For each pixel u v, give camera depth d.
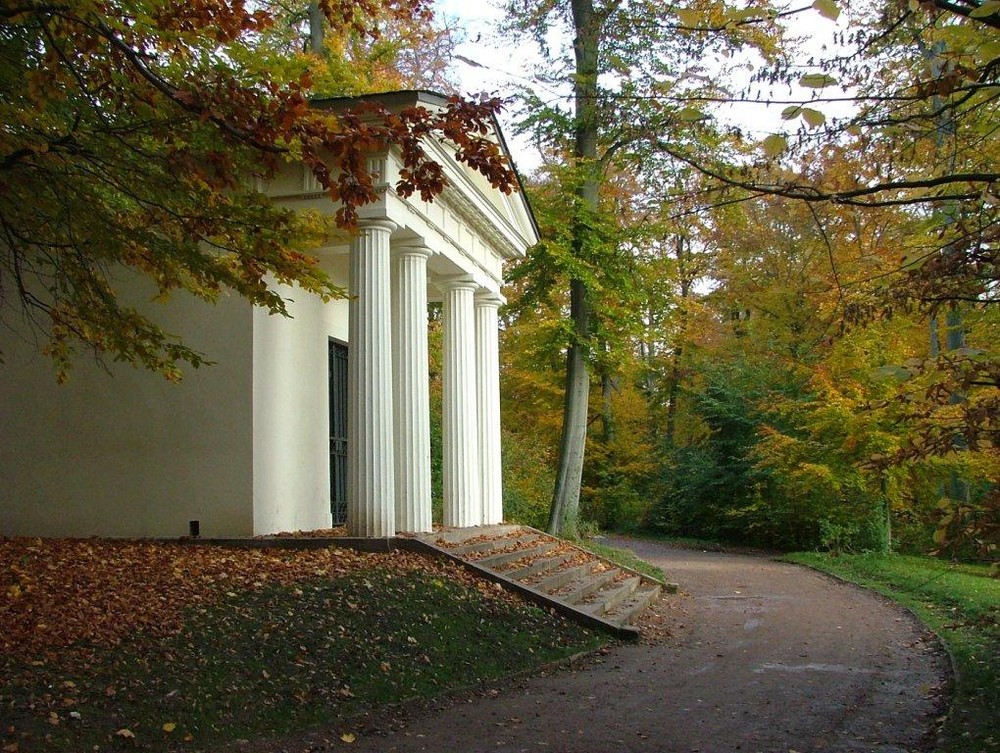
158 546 13.58
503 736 7.88
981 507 5.94
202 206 9.73
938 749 7.03
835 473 26.44
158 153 9.98
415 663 9.83
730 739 7.81
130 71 8.58
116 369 15.66
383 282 14.52
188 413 15.32
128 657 8.26
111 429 15.58
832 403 24.09
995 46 5.31
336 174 14.38
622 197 23.70
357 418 14.31
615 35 11.20
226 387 15.23
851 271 7.87
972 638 11.85
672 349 37.97
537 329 26.45
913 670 10.80
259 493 15.15
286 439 16.16
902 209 7.71
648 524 38.38
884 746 7.50
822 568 23.62
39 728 6.80
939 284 6.53
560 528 25.11
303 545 13.82
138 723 7.25
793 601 17.59
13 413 15.98
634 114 6.75
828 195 6.06
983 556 6.19
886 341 21.33
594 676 10.65
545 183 25.17
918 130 6.87
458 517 18.70
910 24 6.27
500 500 20.86
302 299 17.03
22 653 8.00
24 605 9.34
